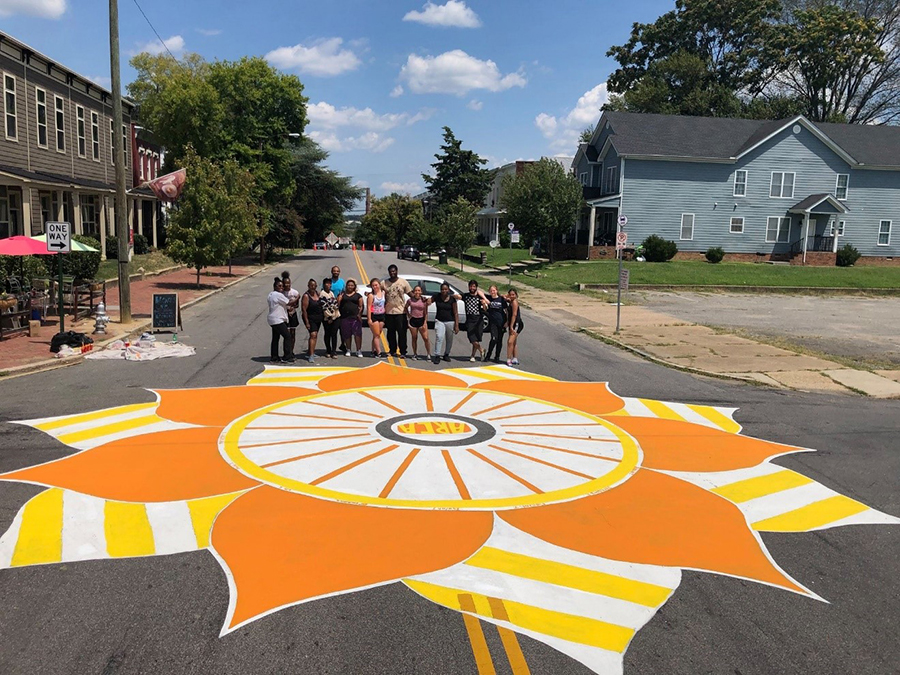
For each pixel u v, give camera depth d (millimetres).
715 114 64250
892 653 4578
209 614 4793
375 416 10258
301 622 4719
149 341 15156
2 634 4516
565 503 7020
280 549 5805
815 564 5836
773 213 45062
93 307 19516
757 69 67000
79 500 6793
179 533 6086
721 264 40938
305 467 7910
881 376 14133
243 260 48281
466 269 44500
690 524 6594
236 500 6875
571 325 21203
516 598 5105
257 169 46875
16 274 19000
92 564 5488
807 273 37188
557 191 41125
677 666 4355
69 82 31641
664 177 44031
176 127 43344
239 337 17453
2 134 25641
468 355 15852
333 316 14906
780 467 8391
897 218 46156
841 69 63812
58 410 10211
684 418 10695
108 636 4516
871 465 8570
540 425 10023
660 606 5070
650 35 71438
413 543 5980
